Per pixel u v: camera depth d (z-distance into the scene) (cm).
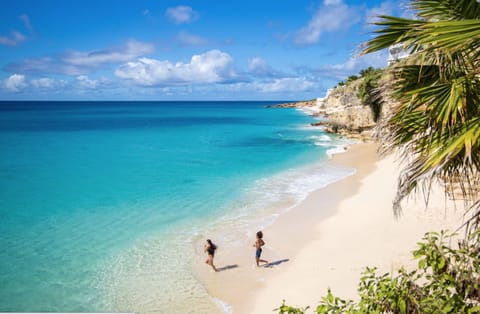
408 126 646
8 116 12300
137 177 3008
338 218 1912
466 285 555
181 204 2253
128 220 1980
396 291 517
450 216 1642
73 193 2530
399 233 1570
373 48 602
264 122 9600
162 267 1448
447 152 474
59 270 1427
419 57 621
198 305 1192
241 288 1285
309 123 9094
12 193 2530
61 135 6419
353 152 4106
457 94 504
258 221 1934
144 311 1164
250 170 3253
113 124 9025
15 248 1623
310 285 1257
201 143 5247
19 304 1196
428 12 611
